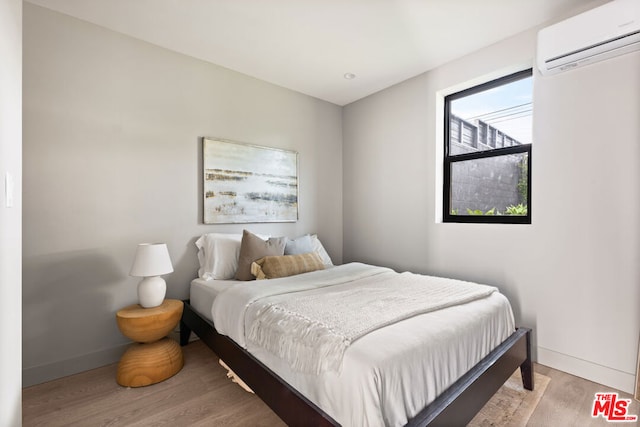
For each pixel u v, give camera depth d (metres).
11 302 1.06
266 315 1.60
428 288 2.00
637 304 1.81
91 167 2.18
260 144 3.09
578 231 2.03
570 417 1.62
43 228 2.00
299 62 2.76
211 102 2.77
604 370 1.93
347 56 2.65
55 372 2.03
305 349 1.29
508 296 2.36
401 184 3.15
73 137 2.11
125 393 1.85
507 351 1.64
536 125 2.22
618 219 1.88
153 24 2.21
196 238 2.69
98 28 2.22
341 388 1.12
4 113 1.00
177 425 1.57
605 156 1.92
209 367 2.17
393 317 1.44
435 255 2.85
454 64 2.70
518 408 1.69
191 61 2.65
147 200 2.42
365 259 3.53
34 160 1.97
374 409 1.01
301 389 1.30
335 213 3.75
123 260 2.31
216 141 2.77
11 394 1.05
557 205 2.12
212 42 2.44
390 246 3.25
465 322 1.48
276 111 3.21
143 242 2.40
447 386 1.29
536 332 2.22
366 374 1.05
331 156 3.71
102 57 2.23
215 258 2.58
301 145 3.42
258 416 1.64
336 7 2.02
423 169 2.95
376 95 3.40
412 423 1.08
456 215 2.83
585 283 2.00
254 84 3.05
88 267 2.16
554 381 1.97
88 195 2.17
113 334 2.26
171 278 2.55
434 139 2.86
